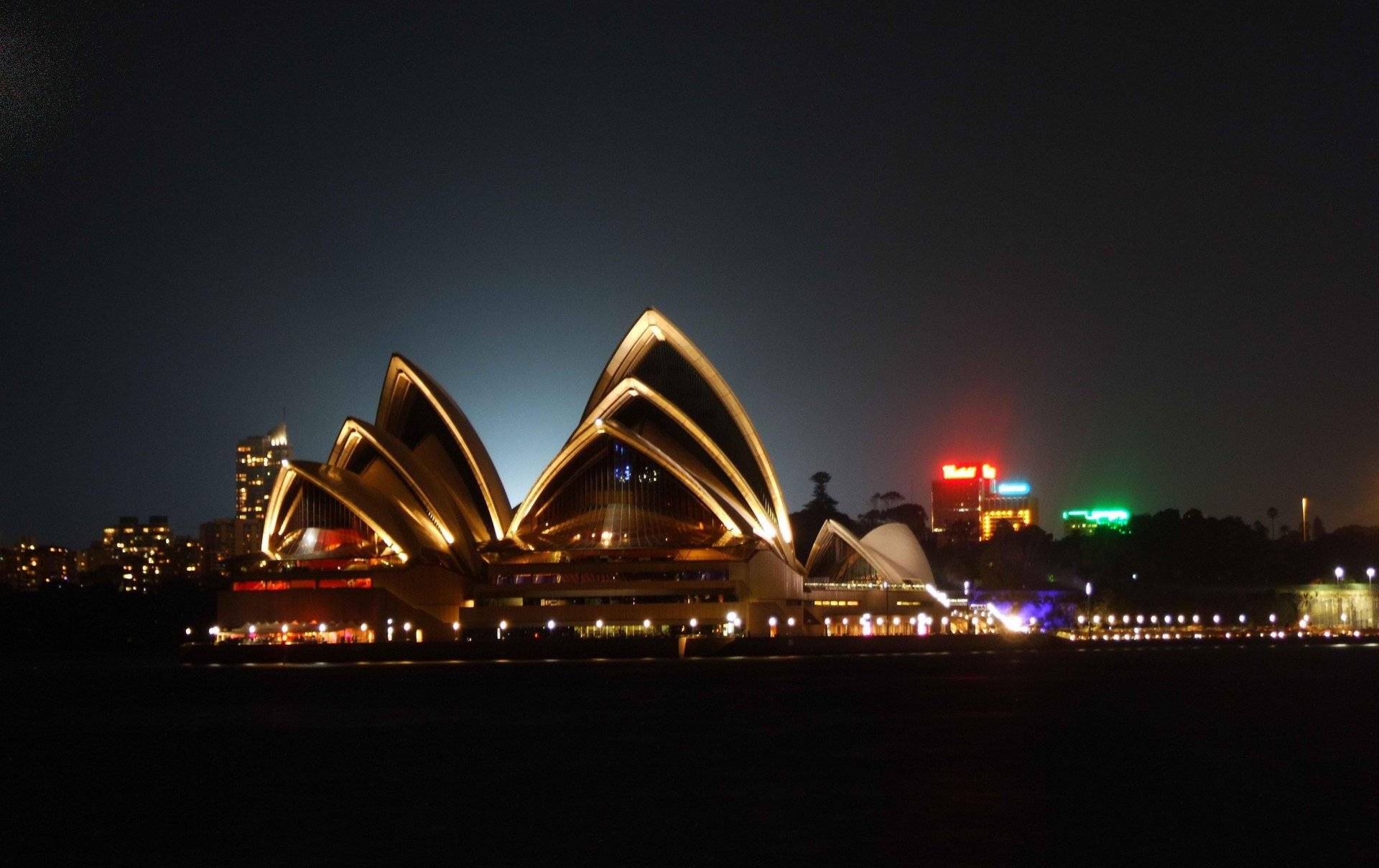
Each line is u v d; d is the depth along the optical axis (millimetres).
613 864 35781
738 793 45281
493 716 69062
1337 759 51906
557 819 41281
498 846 37844
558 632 112188
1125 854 36406
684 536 111500
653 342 111688
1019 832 38938
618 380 113438
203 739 61250
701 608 111062
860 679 93438
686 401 113625
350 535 111812
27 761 55281
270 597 112562
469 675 101375
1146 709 69812
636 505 112562
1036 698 76688
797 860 35969
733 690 84188
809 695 79812
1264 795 44281
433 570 111562
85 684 97875
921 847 37219
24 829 41219
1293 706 71062
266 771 51406
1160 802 43188
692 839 38375
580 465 112625
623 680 94438
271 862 36594
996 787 46000
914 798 44000
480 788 46719
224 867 36156
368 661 108438
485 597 113125
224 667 113562
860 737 59000
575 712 70438
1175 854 36469
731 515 111312
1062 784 46469
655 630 111562
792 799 44031
